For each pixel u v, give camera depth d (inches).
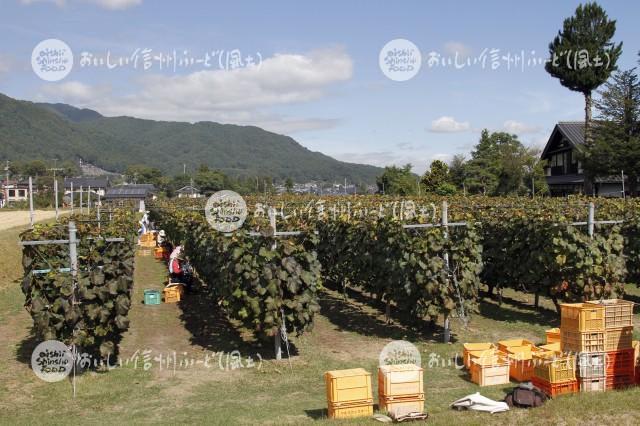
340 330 480.1
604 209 634.8
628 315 301.3
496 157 1972.2
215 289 513.7
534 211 541.3
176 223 836.0
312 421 264.7
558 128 1802.4
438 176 1942.7
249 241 391.2
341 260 578.9
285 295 390.3
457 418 257.3
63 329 357.7
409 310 452.1
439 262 419.5
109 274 364.5
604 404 259.0
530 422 244.8
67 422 280.5
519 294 621.9
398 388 274.8
